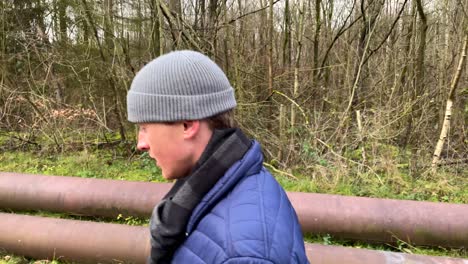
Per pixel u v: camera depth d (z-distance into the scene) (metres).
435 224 3.07
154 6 5.93
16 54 7.05
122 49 6.46
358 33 7.17
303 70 6.57
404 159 5.52
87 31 7.15
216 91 0.93
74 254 3.08
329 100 6.54
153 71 0.93
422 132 5.93
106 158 5.92
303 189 4.46
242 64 6.80
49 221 3.27
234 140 0.94
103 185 3.71
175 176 0.99
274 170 5.15
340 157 4.80
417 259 2.67
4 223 3.28
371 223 3.17
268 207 0.88
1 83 6.88
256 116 6.04
